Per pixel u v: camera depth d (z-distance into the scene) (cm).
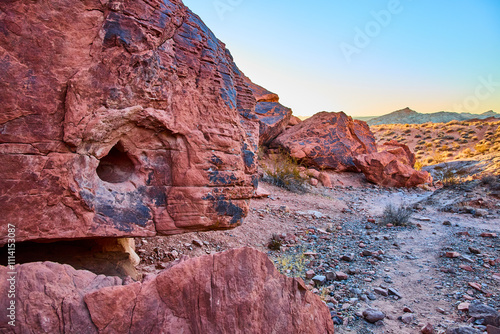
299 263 733
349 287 605
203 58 495
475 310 488
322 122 2159
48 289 253
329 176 1944
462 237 898
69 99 366
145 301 280
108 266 475
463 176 2647
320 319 375
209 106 488
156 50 432
